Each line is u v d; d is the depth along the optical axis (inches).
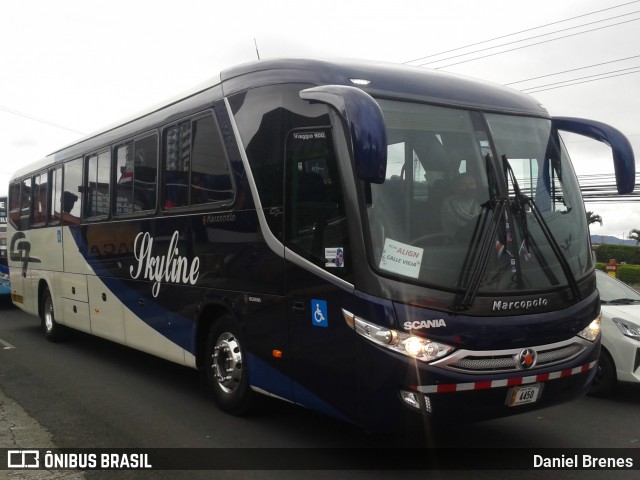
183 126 278.4
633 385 318.3
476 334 183.3
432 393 178.7
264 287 223.9
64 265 401.7
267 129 225.8
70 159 398.9
